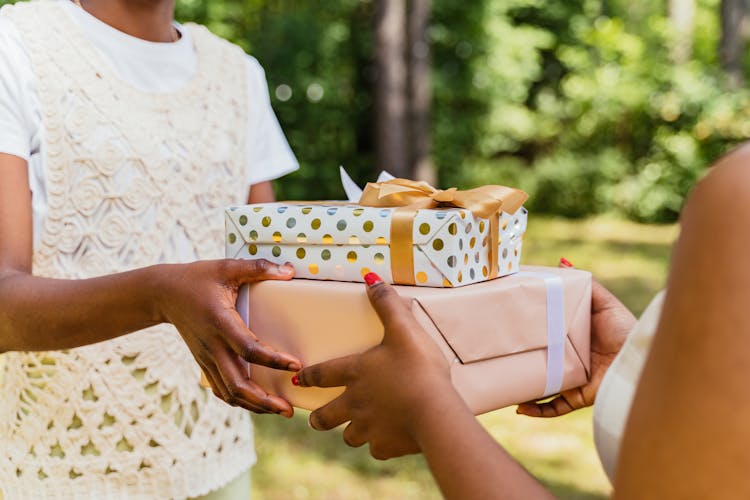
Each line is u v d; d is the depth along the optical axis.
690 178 9.02
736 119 8.89
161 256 1.32
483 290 0.92
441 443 0.69
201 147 1.37
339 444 3.32
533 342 0.98
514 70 9.14
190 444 1.32
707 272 0.52
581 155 9.45
